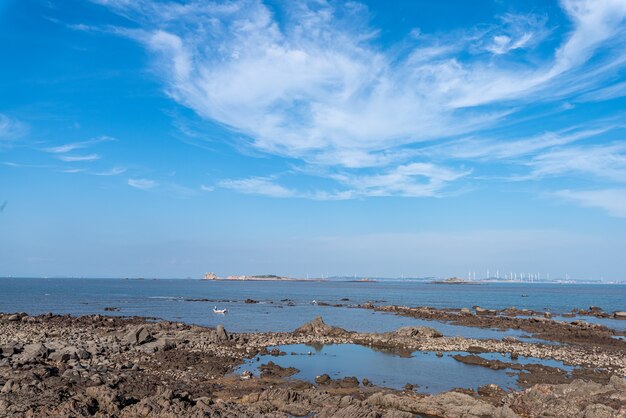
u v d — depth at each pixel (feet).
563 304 487.61
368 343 183.01
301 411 92.89
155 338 174.60
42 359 126.52
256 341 181.57
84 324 227.81
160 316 309.01
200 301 478.59
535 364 143.23
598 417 87.35
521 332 232.73
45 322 231.91
